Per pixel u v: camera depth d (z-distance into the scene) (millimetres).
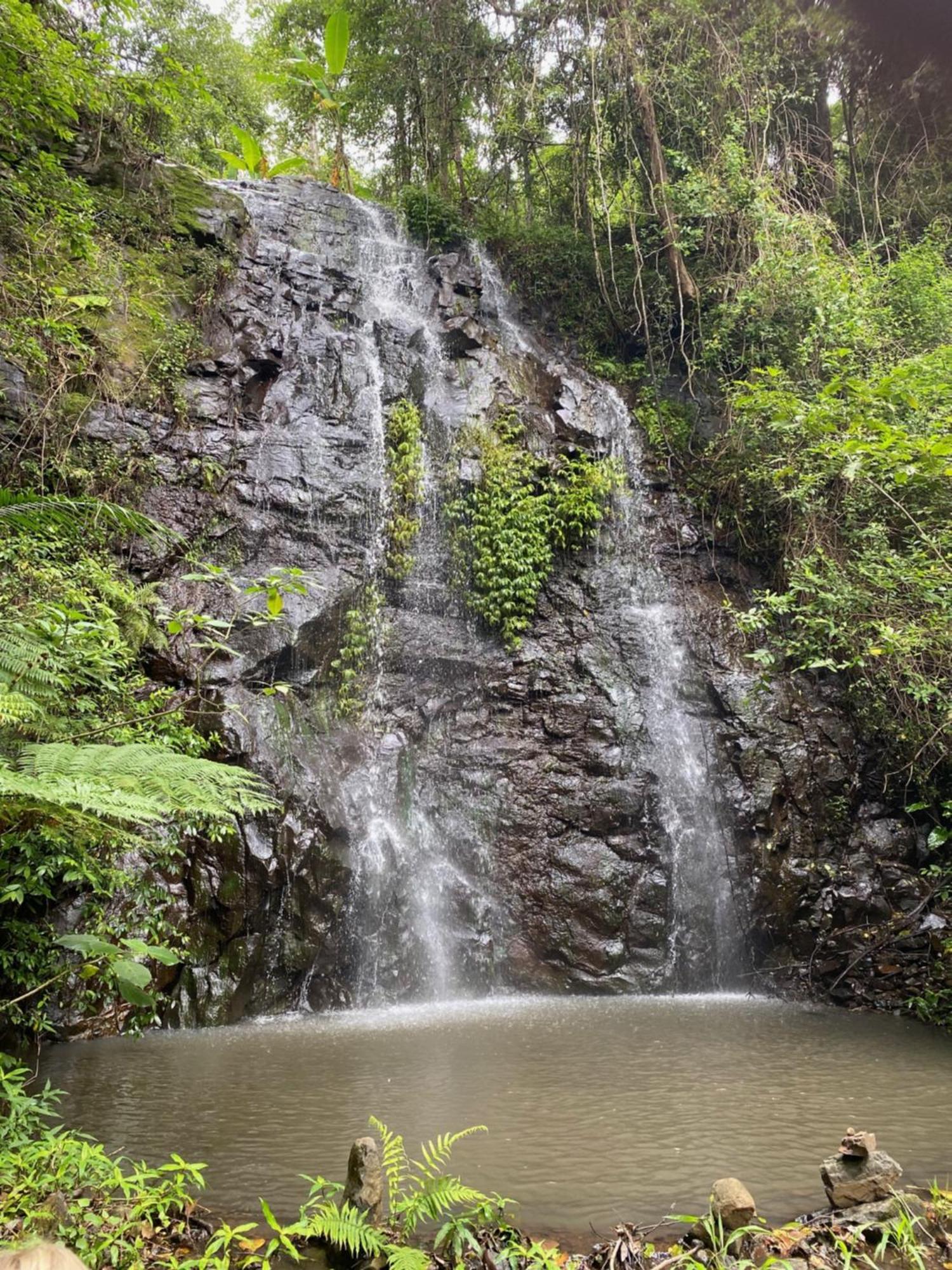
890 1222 3529
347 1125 4727
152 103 11297
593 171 15828
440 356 13117
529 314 15758
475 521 11633
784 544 11812
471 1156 4297
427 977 9039
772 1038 6914
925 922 9047
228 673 9000
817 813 10086
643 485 13055
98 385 9859
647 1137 4566
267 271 12703
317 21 19188
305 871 8375
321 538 10617
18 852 5797
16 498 4715
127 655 7633
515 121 16109
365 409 11734
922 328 11750
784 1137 4578
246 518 10281
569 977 9180
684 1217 3447
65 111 9695
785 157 14680
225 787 4902
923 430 8586
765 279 12789
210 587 9562
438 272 14422
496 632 11312
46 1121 4742
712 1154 4336
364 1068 5910
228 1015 7586
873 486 8406
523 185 17781
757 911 9633
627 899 9555
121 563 9203
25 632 5309
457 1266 3246
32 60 9211
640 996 9062
